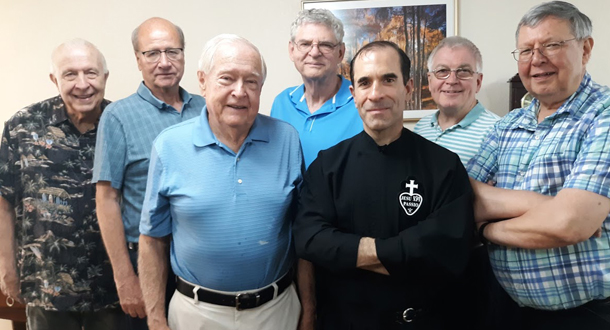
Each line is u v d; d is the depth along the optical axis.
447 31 2.66
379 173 1.31
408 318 1.27
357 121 1.81
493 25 2.65
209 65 1.36
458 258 1.20
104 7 2.87
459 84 1.93
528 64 1.38
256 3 2.79
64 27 2.91
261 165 1.43
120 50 2.89
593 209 1.18
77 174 1.88
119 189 1.73
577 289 1.29
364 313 1.31
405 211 1.27
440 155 1.30
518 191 1.34
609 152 1.20
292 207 1.51
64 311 1.89
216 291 1.41
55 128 1.87
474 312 1.52
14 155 1.90
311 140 1.84
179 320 1.45
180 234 1.43
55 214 1.85
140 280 1.50
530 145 1.41
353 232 1.32
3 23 2.94
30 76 2.96
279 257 1.44
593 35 2.57
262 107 2.86
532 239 1.25
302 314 1.56
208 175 1.38
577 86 1.34
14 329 2.46
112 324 1.95
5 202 1.91
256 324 1.42
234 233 1.37
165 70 1.78
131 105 1.77
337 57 1.86
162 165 1.41
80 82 1.78
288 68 2.81
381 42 1.31
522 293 1.37
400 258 1.18
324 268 1.37
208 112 1.44
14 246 1.96
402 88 1.28
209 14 2.82
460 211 1.22
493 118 1.96
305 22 1.81
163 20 1.84
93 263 1.89
